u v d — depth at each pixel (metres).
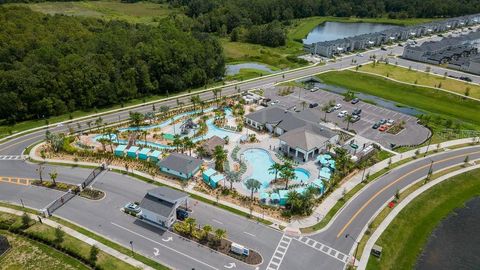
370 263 74.31
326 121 140.38
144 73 167.00
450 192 98.75
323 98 164.38
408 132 132.00
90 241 78.94
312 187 91.31
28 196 93.94
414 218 88.44
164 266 72.94
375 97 167.88
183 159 105.31
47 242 78.25
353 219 86.81
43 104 142.38
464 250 80.94
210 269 72.56
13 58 159.12
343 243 79.50
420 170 107.69
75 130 132.25
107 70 160.62
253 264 73.75
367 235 81.88
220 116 141.38
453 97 164.62
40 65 147.62
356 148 117.81
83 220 85.44
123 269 71.56
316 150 114.75
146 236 81.00
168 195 86.19
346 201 93.19
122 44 176.62
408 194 96.69
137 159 111.00
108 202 92.00
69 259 74.50
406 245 80.69
